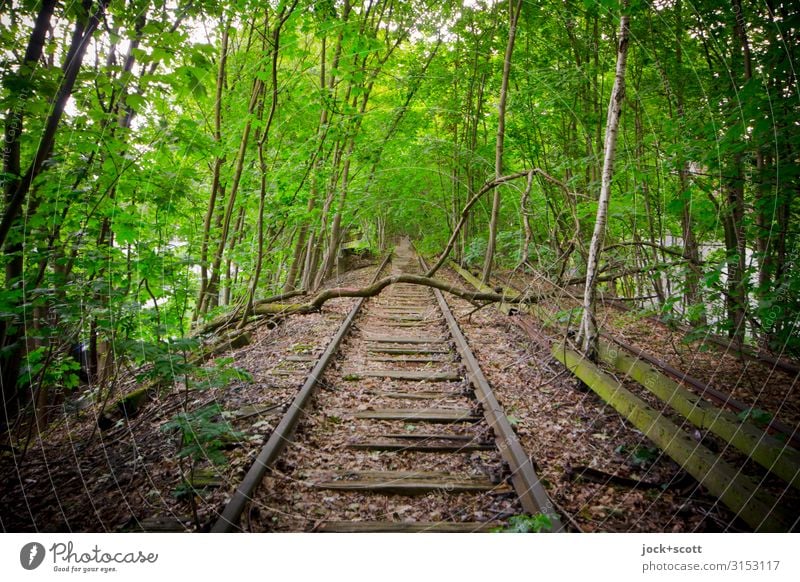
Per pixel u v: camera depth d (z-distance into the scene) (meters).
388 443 3.73
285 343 6.90
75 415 4.54
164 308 4.18
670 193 8.36
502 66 11.48
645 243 5.61
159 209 4.31
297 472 3.28
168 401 4.50
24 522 2.75
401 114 11.36
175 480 3.13
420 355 6.41
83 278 3.79
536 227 9.99
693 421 3.59
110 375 5.10
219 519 2.53
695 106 6.77
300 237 10.98
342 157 9.57
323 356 5.66
